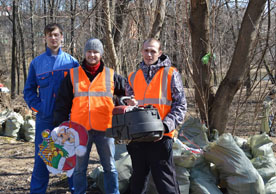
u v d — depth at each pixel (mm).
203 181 3322
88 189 3854
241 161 3248
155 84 2822
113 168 3186
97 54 3057
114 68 5676
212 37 4246
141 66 2928
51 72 3268
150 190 3352
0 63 28375
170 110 2812
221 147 3301
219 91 4148
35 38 19203
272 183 3461
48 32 3264
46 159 3008
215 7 4305
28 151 6223
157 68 2848
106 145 3102
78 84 3064
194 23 4168
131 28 6766
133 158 2883
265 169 3502
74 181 3090
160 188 2740
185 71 4605
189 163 3320
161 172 2738
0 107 10961
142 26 5980
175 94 2777
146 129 2459
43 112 3268
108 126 3088
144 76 2906
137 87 2930
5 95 11266
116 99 3295
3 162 5320
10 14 23531
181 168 3322
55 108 3109
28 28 21312
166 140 2746
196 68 4207
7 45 29891
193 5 4113
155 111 2557
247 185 3164
